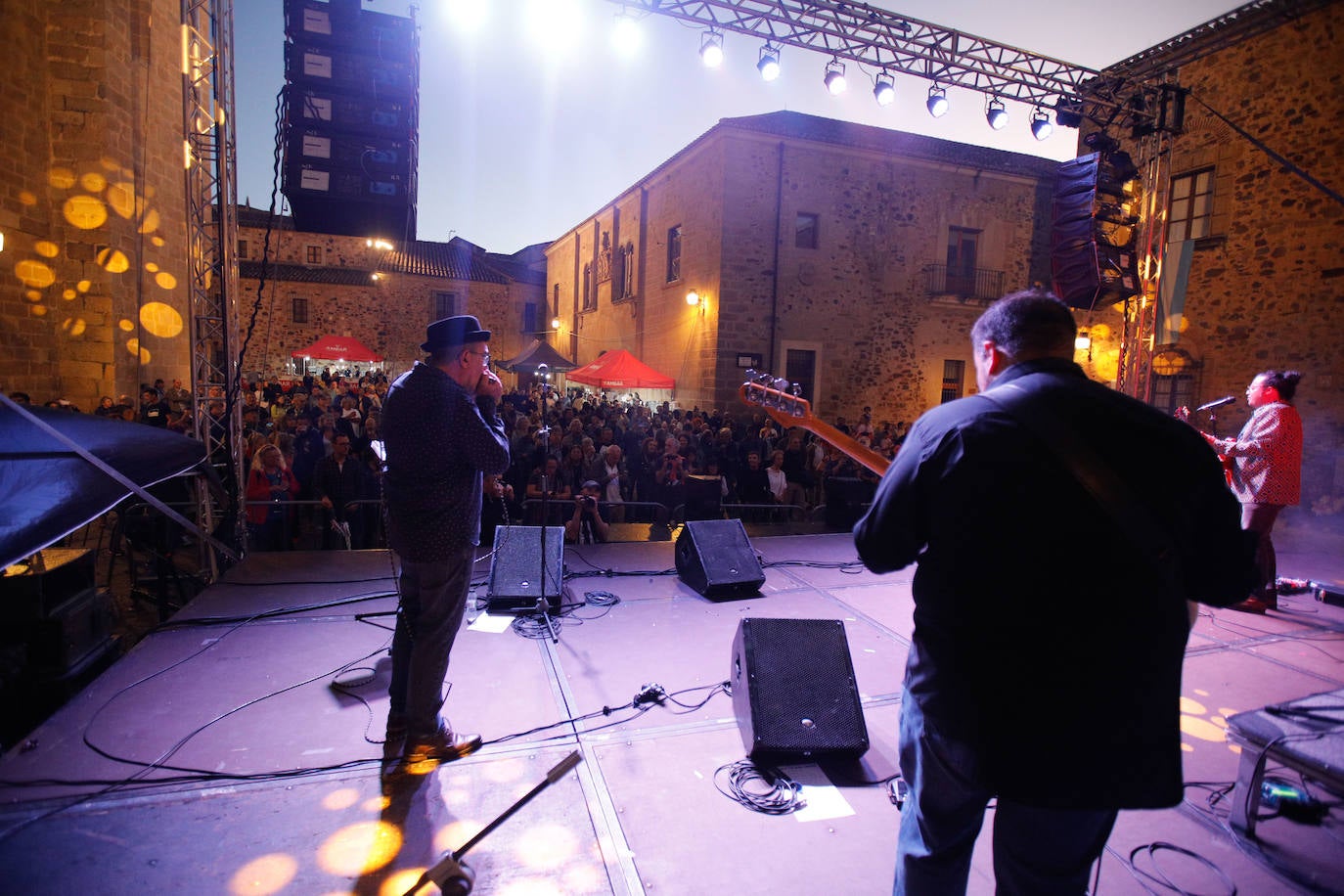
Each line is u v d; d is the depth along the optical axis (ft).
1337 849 7.53
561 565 14.70
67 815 7.43
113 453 11.07
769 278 50.62
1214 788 8.64
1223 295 37.91
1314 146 33.78
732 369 50.16
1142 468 4.18
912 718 4.95
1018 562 4.17
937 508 4.45
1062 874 4.57
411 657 8.63
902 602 15.40
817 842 7.44
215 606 13.91
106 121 31.73
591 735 9.42
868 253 53.06
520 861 6.99
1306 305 34.30
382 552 18.37
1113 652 4.07
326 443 27.40
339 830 7.34
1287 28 34.50
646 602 14.98
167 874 6.64
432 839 7.25
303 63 103.45
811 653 9.36
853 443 8.44
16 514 8.55
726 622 13.83
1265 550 15.46
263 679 10.79
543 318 106.11
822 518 30.27
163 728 9.28
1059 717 4.11
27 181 30.35
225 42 17.94
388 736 9.05
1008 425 4.29
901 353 54.65
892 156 52.26
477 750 8.93
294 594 14.78
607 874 6.84
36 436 10.31
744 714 9.29
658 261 61.16
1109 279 28.81
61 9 30.94
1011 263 56.95
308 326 91.25
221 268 18.45
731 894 6.64
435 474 8.20
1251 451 15.30
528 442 25.99
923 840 4.98
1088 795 4.09
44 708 11.66
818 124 52.34
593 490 22.07
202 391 19.22
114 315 32.42
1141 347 30.91
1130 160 29.12
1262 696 11.09
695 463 31.94
